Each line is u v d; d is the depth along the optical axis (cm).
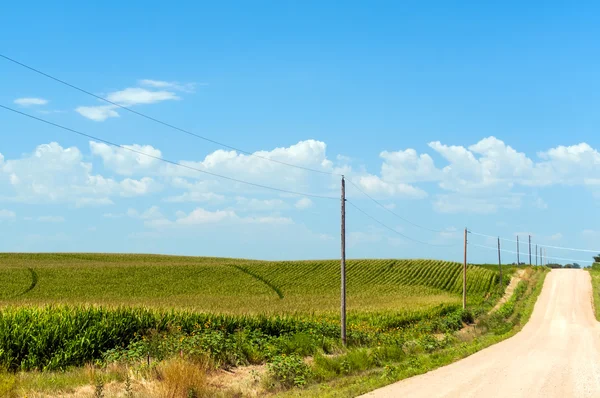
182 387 1548
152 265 10144
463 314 5584
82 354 2255
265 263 11156
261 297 7469
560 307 7475
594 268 12938
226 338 2727
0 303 4634
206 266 10231
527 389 1803
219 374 2056
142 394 1486
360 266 10925
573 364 2553
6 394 1431
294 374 1923
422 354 2962
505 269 12494
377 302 7112
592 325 5722
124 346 2520
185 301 6450
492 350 3284
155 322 2917
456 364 2525
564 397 1669
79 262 11438
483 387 1822
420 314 5375
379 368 2345
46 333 2216
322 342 2962
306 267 10719
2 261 11231
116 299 6575
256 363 2394
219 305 6031
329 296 7931
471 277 10338
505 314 6388
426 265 11256
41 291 7281
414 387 1798
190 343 2264
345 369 2188
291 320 3656
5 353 2092
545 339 4188
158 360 2022
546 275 11094
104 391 1534
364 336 3434
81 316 2530
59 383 1631
